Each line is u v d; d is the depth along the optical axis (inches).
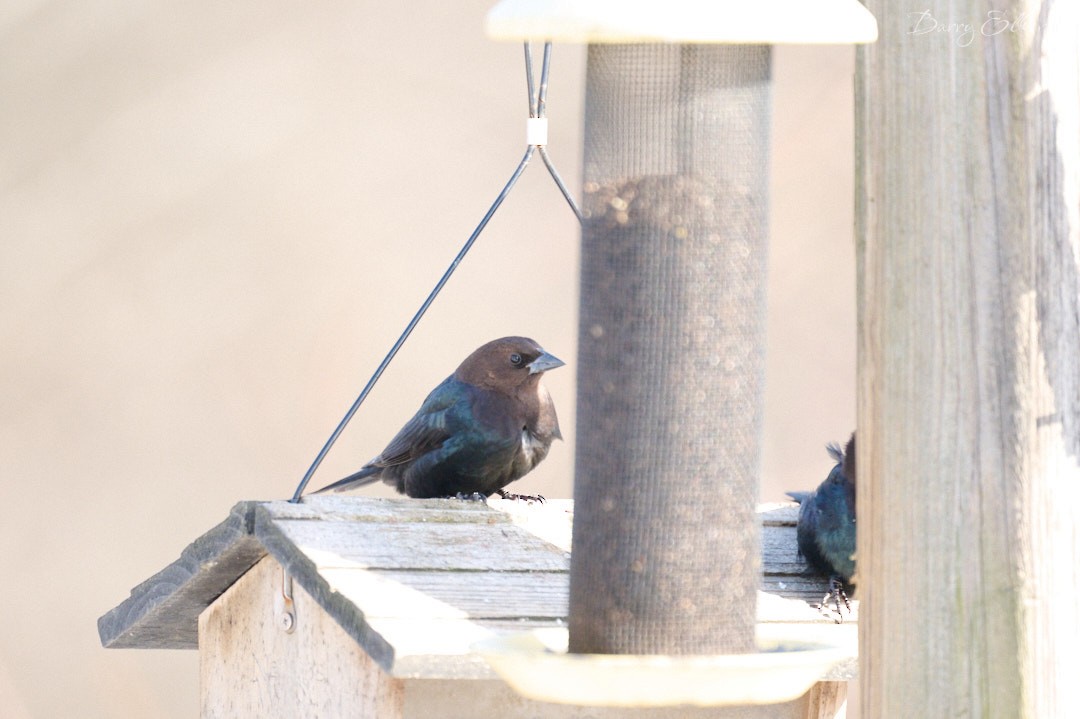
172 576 441.7
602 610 318.7
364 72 1007.6
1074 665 285.7
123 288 976.3
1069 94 286.8
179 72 1010.7
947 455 289.0
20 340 956.0
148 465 942.4
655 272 320.5
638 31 266.1
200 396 953.5
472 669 324.5
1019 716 285.3
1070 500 286.4
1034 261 286.0
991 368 286.8
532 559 384.8
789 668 281.9
